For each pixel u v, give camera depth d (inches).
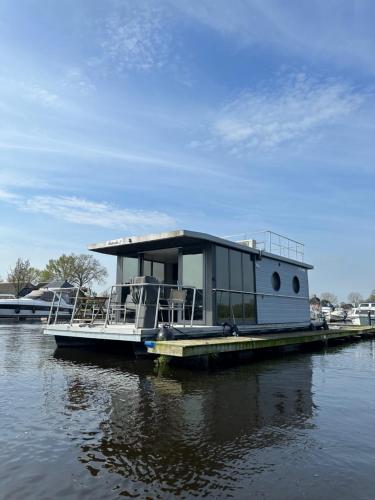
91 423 192.4
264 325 542.0
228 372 338.6
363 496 127.6
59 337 465.1
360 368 376.2
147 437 175.6
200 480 137.1
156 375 313.3
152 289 376.5
